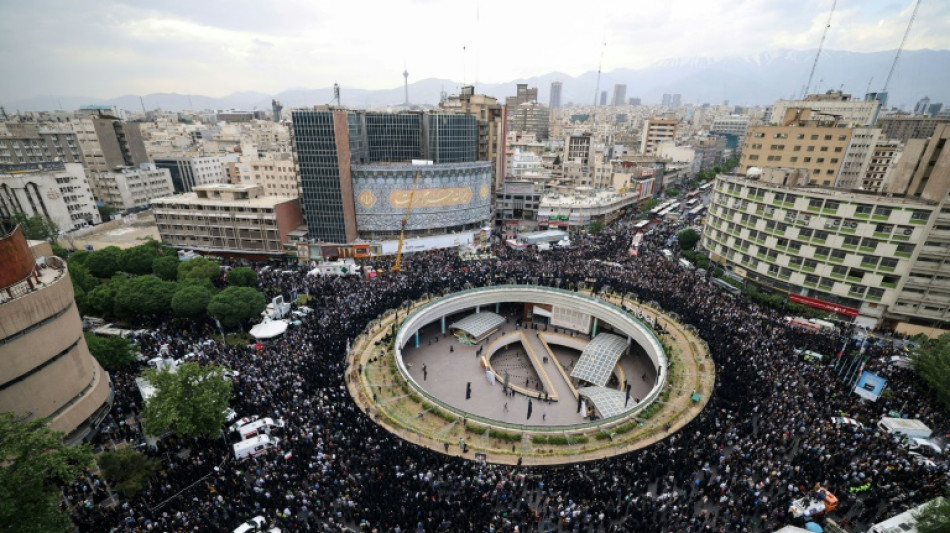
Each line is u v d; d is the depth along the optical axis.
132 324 60.84
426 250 97.44
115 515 31.41
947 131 62.88
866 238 62.97
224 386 39.22
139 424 40.50
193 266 71.62
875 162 126.44
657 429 44.09
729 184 81.75
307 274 77.88
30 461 25.84
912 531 28.98
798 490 34.06
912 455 37.84
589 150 174.38
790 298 70.81
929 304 60.44
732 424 41.84
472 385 59.03
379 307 64.69
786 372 49.25
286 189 115.50
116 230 116.25
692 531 31.44
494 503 34.34
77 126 146.25
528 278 77.62
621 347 64.69
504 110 126.69
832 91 174.50
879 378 44.53
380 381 50.34
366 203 93.69
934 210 57.59
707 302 67.62
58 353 37.84
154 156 153.88
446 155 110.56
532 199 129.50
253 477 36.44
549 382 59.34
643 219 126.69
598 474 37.69
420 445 41.44
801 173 82.50
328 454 37.19
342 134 87.19
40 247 57.41
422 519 31.59
